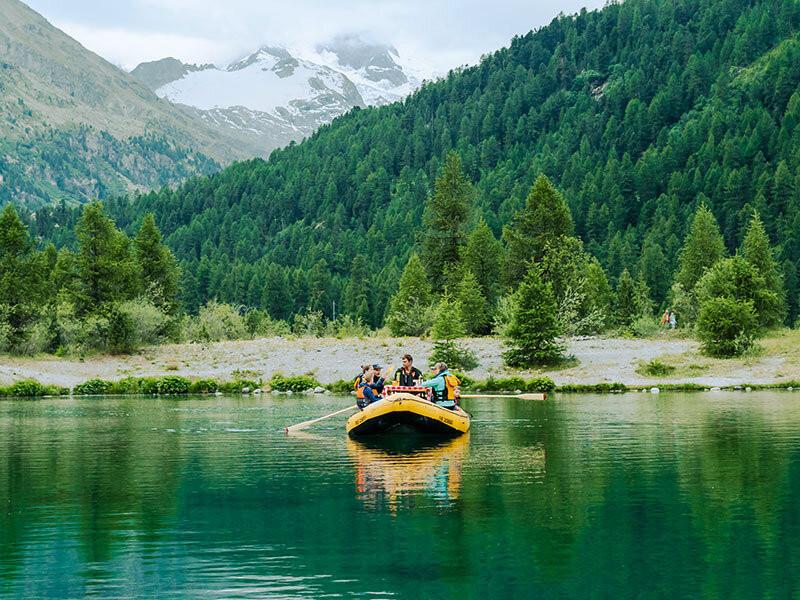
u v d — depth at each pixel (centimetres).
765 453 1822
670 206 15788
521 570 1014
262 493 1455
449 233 7638
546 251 6662
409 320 6344
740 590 939
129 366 4894
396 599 921
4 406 3177
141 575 1009
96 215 5666
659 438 2084
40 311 5456
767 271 7050
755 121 18125
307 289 15750
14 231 5406
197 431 2348
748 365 4319
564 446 1975
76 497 1430
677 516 1259
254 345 5512
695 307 6150
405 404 2144
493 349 5012
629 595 927
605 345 5053
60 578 1002
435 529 1199
